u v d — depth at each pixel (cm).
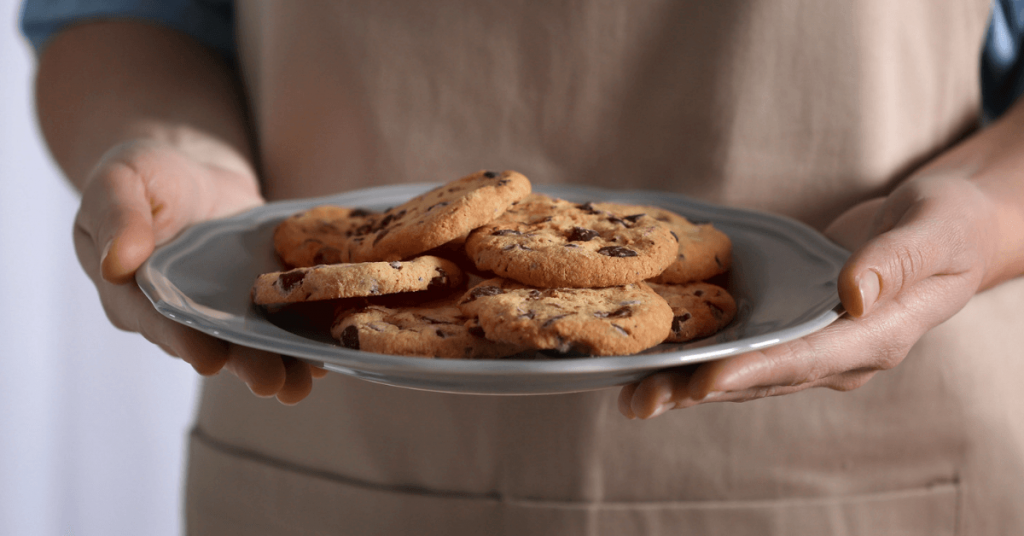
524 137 61
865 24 58
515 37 60
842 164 60
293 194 64
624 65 60
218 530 64
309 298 47
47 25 66
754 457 60
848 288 45
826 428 59
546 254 48
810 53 58
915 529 60
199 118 64
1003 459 60
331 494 62
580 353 45
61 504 106
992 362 59
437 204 52
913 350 58
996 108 65
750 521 60
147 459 110
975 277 49
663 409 44
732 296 51
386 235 51
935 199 50
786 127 59
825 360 46
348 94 61
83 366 105
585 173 62
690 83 60
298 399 46
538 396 59
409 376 43
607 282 48
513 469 60
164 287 47
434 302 49
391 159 62
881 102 59
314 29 61
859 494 60
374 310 48
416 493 61
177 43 67
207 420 65
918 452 60
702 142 60
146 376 107
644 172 61
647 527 60
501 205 51
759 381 45
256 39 65
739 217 55
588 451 60
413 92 61
